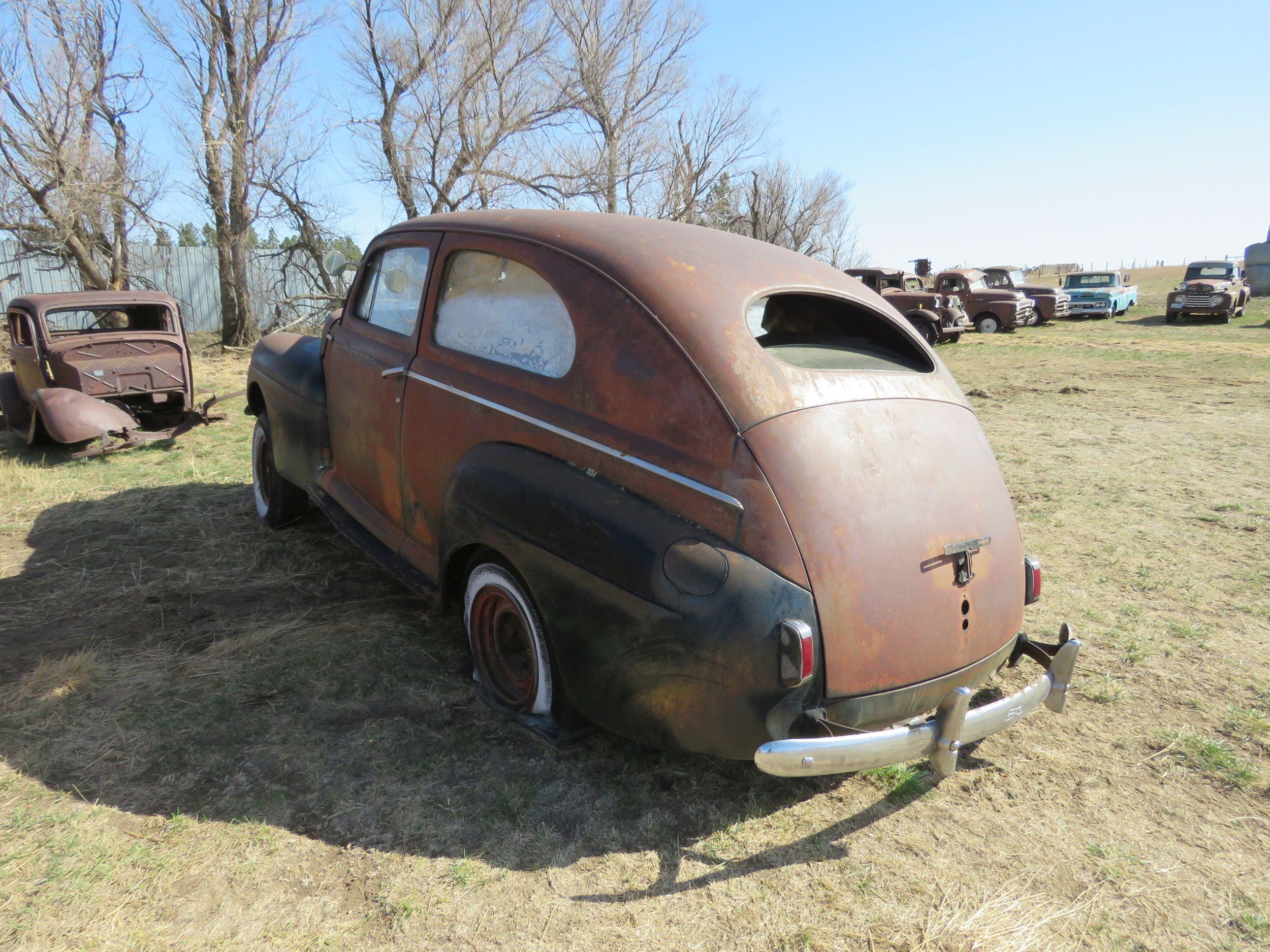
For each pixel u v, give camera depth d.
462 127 18.94
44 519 5.30
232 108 17.83
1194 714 3.21
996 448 8.17
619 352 2.52
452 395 3.08
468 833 2.44
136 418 8.20
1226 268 26.69
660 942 2.07
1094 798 2.69
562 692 2.69
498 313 3.01
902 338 2.88
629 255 2.66
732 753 2.32
